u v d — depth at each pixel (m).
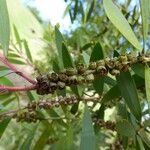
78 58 0.18
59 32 0.13
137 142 0.13
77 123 0.16
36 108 0.14
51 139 0.17
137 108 0.12
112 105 0.15
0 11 0.11
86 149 0.11
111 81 0.13
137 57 0.12
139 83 0.13
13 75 0.14
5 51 0.11
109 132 0.22
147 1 0.11
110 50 0.22
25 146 0.15
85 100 0.14
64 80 0.11
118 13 0.11
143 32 0.11
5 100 0.16
